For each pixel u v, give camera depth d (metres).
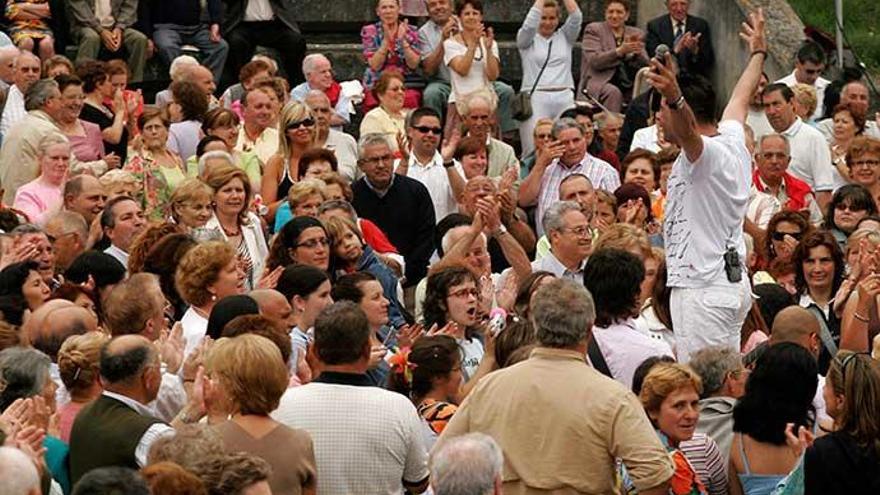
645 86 43.72
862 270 28.44
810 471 20.47
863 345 27.73
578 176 34.03
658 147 40.22
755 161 38.44
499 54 46.12
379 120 40.53
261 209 33.78
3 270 26.22
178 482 16.61
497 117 42.56
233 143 37.06
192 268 25.48
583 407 19.78
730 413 22.67
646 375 21.73
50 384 21.09
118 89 38.91
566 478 19.73
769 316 28.45
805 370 21.39
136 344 20.66
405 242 35.25
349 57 45.84
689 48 45.56
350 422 20.39
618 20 45.16
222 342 19.92
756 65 27.03
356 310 20.67
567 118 37.62
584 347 20.16
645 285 27.84
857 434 20.36
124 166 36.72
